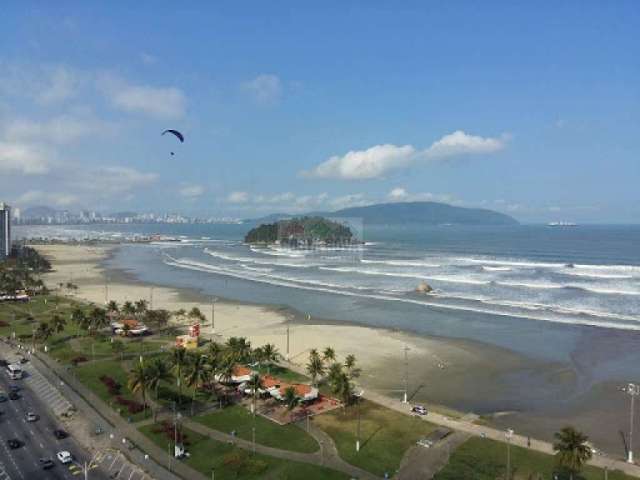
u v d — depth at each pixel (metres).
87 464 60.06
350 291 185.12
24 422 71.88
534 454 62.62
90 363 98.56
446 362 100.31
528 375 93.31
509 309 148.50
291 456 62.31
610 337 118.12
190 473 58.44
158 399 79.94
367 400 80.38
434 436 66.88
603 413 76.50
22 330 124.31
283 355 105.00
